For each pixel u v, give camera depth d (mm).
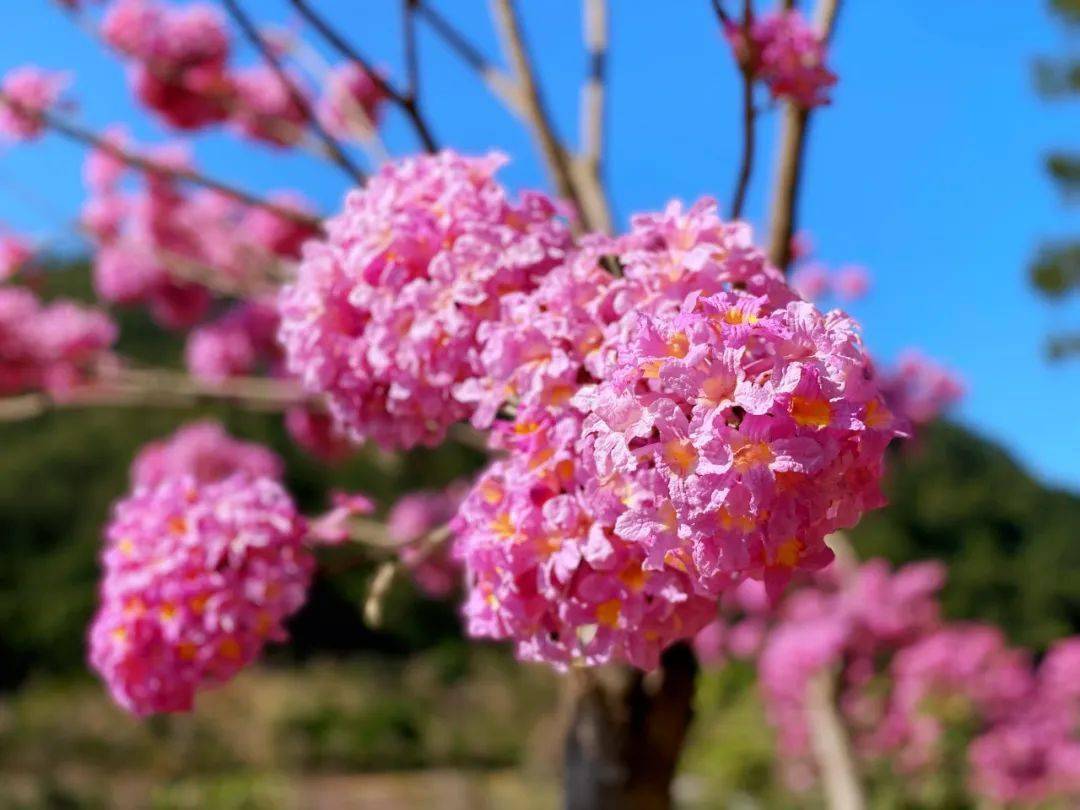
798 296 1341
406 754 21844
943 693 7398
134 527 1830
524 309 1368
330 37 2232
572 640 1276
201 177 2779
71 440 29906
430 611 27312
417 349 1473
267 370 5906
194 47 4055
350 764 21484
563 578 1214
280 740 21484
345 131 4352
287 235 5082
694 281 1319
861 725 7414
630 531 1123
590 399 1193
